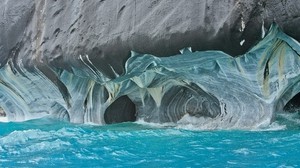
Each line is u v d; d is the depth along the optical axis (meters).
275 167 5.43
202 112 9.33
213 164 5.77
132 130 8.95
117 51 8.15
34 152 7.23
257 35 6.57
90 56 8.65
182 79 8.84
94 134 8.59
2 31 11.23
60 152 7.11
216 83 8.18
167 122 9.94
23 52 10.77
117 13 8.27
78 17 9.12
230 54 6.98
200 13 7.01
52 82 10.59
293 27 6.45
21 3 11.15
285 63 7.24
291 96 8.07
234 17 6.61
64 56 9.32
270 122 7.75
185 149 6.73
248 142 6.86
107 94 10.18
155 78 9.03
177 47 7.28
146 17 7.72
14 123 11.71
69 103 10.84
